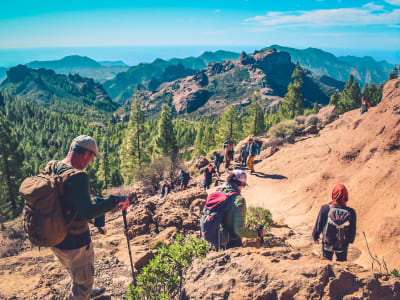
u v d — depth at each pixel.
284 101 68.06
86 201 2.22
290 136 21.61
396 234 6.16
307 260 2.46
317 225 4.07
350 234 3.79
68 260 2.44
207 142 91.25
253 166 16.92
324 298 2.08
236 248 2.82
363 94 92.31
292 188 12.86
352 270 2.38
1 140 40.53
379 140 9.84
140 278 3.20
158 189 22.52
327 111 31.91
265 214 8.19
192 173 23.36
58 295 4.16
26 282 4.59
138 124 48.06
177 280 3.16
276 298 2.18
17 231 9.63
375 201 8.25
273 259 2.50
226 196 2.93
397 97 10.09
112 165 81.88
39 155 120.38
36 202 2.05
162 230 8.21
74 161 2.41
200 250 3.41
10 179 41.72
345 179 10.47
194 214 9.24
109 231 8.84
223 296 2.30
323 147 16.75
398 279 2.23
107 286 4.54
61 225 2.18
